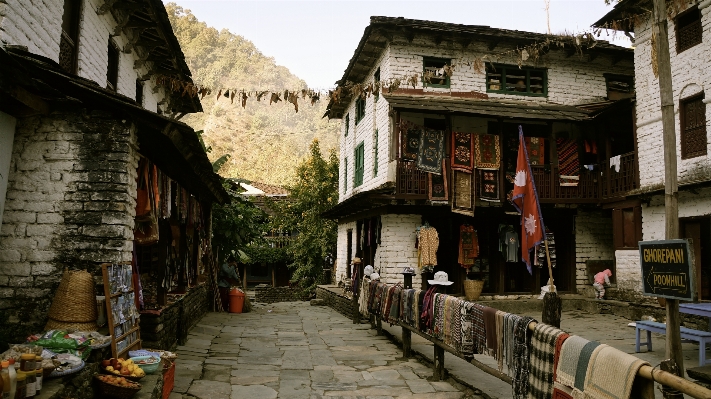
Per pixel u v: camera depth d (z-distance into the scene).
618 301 13.70
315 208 24.97
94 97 5.48
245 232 17.83
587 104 15.65
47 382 3.79
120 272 5.38
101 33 8.47
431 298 7.13
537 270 15.08
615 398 3.17
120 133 5.78
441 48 15.57
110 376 4.41
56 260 5.60
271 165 76.44
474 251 14.64
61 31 6.92
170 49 10.39
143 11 8.73
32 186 5.66
